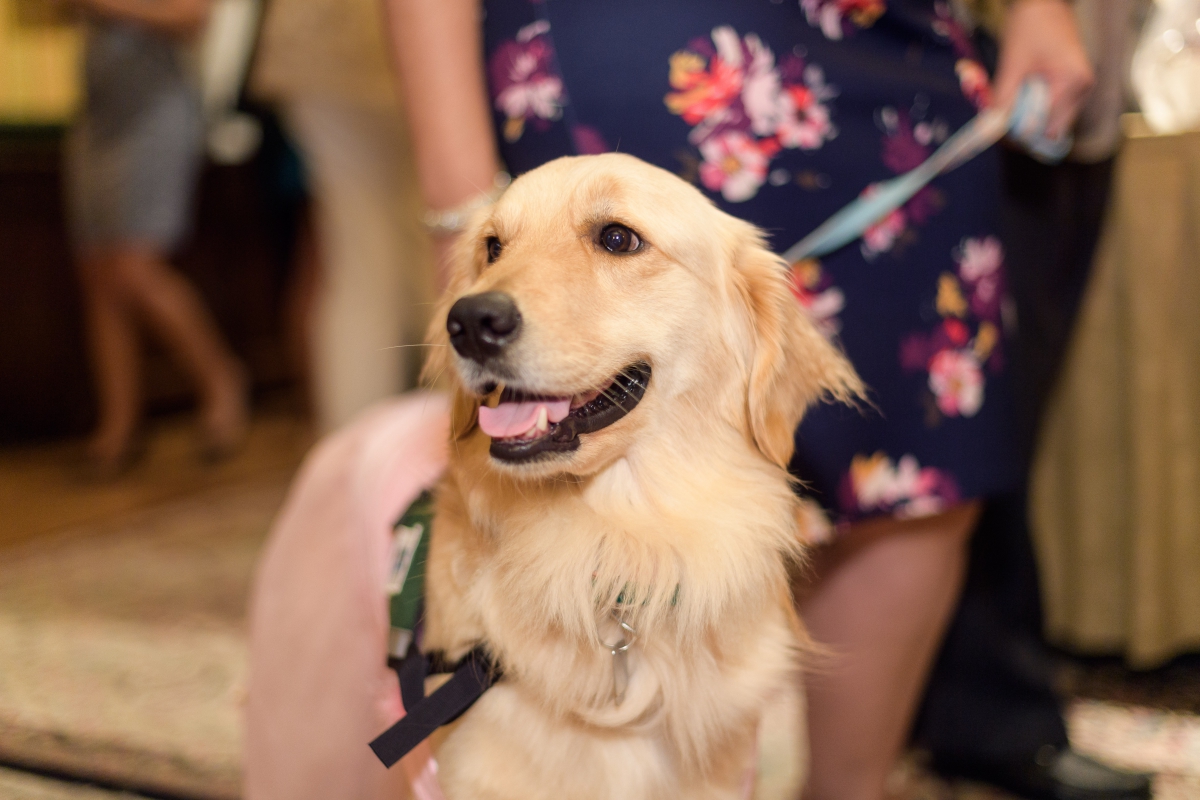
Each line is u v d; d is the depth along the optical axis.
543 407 1.15
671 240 1.25
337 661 1.49
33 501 3.94
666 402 1.25
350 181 3.15
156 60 3.94
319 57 3.03
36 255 4.86
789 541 1.28
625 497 1.23
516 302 1.11
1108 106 1.78
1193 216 1.97
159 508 3.86
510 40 1.46
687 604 1.15
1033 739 1.86
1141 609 2.05
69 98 5.83
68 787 1.77
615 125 1.41
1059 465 2.18
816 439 1.43
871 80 1.45
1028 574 1.91
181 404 5.71
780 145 1.41
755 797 1.80
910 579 1.61
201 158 4.86
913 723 2.05
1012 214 2.01
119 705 2.12
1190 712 2.07
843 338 1.45
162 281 4.28
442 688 1.10
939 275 1.50
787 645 1.25
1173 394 2.02
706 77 1.39
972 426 1.53
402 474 1.49
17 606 2.73
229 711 2.12
